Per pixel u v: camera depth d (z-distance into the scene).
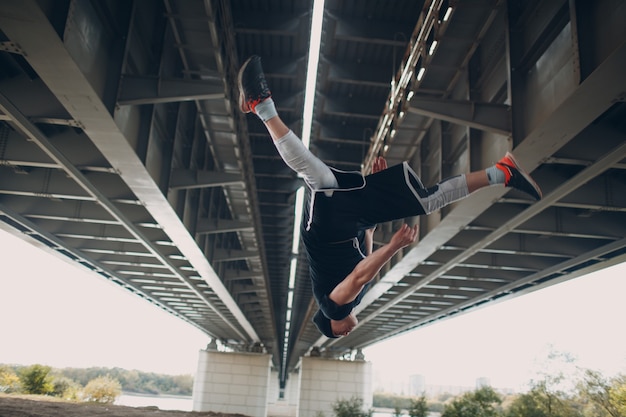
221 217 30.67
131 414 18.66
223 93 13.95
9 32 10.16
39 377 42.19
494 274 27.89
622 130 14.30
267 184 28.00
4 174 19.27
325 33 19.62
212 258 29.41
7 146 16.81
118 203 20.86
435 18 13.33
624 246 20.00
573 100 11.29
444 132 18.98
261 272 36.00
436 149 19.95
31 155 16.73
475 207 17.42
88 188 17.94
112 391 49.41
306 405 57.41
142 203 18.95
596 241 21.97
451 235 20.41
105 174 19.09
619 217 19.56
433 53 13.59
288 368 137.00
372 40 18.72
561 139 12.98
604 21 10.60
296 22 18.95
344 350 73.12
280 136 4.03
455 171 18.41
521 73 14.12
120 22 13.51
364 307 39.47
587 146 14.21
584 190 17.08
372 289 32.47
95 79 12.45
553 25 12.51
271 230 34.97
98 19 12.45
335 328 4.48
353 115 22.64
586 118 11.99
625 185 17.19
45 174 19.34
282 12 19.00
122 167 16.09
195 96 13.80
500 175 4.41
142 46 14.76
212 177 19.19
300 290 51.72
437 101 14.30
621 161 14.67
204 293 40.19
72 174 16.92
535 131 12.65
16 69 14.12
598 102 11.31
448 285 31.03
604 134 14.30
